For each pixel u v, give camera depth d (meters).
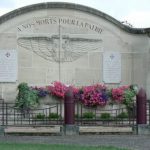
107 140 21.11
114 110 26.64
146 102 24.62
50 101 27.61
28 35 28.08
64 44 28.34
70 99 23.08
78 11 28.47
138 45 28.83
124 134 23.16
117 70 28.73
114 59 28.69
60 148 18.12
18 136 22.30
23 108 26.39
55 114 25.88
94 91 27.44
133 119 24.83
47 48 28.22
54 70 28.27
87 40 28.53
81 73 28.48
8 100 27.88
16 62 28.00
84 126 24.48
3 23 27.91
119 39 28.77
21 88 27.25
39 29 28.17
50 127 24.00
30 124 24.70
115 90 27.80
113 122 25.50
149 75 28.66
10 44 27.97
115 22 28.67
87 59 28.56
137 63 28.83
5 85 27.97
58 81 28.22
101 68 28.62
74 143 20.08
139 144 20.02
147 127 23.33
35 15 28.12
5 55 27.92
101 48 28.64
